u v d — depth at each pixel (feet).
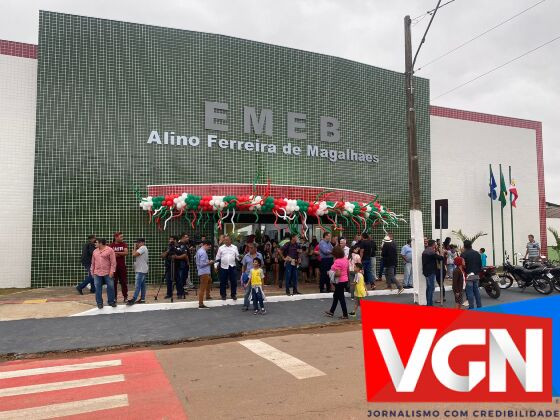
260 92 58.85
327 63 63.72
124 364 23.06
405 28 44.16
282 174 59.26
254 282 36.22
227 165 56.29
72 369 22.25
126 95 52.60
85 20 51.80
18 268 49.03
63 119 50.19
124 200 51.37
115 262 36.73
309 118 61.72
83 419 15.46
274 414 15.60
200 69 55.88
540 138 85.97
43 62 50.01
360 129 65.67
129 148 52.16
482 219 77.92
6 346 26.78
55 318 34.17
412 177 42.98
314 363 22.40
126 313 36.24
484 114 79.97
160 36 54.49
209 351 25.64
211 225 53.57
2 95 50.03
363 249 48.73
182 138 54.34
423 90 72.69
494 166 80.12
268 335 30.14
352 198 55.26
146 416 15.62
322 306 39.60
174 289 47.42
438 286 50.62
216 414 15.69
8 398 17.83
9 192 49.47
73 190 49.85
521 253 81.41
